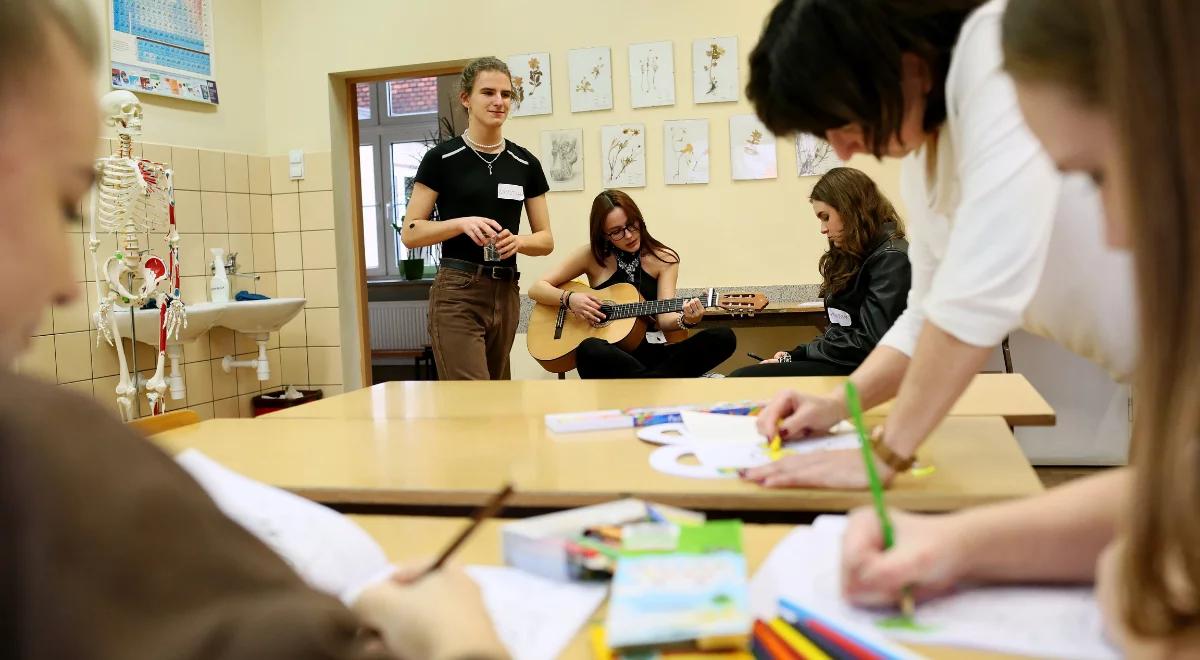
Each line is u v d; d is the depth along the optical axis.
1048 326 1.45
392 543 1.07
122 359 3.71
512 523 1.01
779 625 0.76
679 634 0.73
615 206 4.13
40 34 0.43
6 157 0.42
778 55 1.17
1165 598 0.46
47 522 0.34
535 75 4.86
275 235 5.21
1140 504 0.46
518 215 3.77
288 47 5.15
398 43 5.03
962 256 1.16
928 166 1.36
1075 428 3.74
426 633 0.63
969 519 0.85
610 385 2.29
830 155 4.58
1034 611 0.79
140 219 4.21
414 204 3.59
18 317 0.44
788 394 1.55
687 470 1.36
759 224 4.70
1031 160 1.12
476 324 3.59
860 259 3.32
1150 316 0.45
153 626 0.34
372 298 7.53
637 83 4.76
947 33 1.15
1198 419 0.44
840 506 1.20
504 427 1.79
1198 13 0.42
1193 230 0.43
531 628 0.81
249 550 0.38
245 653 0.35
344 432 1.80
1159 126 0.43
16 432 0.35
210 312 4.21
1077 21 0.51
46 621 0.33
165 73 4.51
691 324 4.00
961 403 1.83
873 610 0.81
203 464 1.00
